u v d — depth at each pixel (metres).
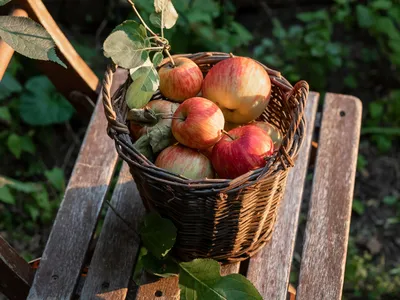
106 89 0.71
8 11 0.90
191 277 0.74
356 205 1.43
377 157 1.53
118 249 0.81
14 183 1.30
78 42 1.61
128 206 0.86
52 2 1.60
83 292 0.77
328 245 0.82
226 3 1.58
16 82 1.40
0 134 1.46
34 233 1.35
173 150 0.72
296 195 0.88
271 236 0.83
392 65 1.64
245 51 1.61
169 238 0.74
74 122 1.53
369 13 1.58
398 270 1.33
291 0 1.71
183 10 1.32
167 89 0.77
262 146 0.70
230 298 0.72
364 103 1.60
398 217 1.43
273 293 0.77
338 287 0.78
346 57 1.66
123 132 0.70
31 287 0.77
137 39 0.70
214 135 0.71
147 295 0.77
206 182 0.66
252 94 0.74
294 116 0.67
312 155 1.04
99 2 1.61
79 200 0.86
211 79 0.75
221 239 0.75
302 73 1.55
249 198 0.69
